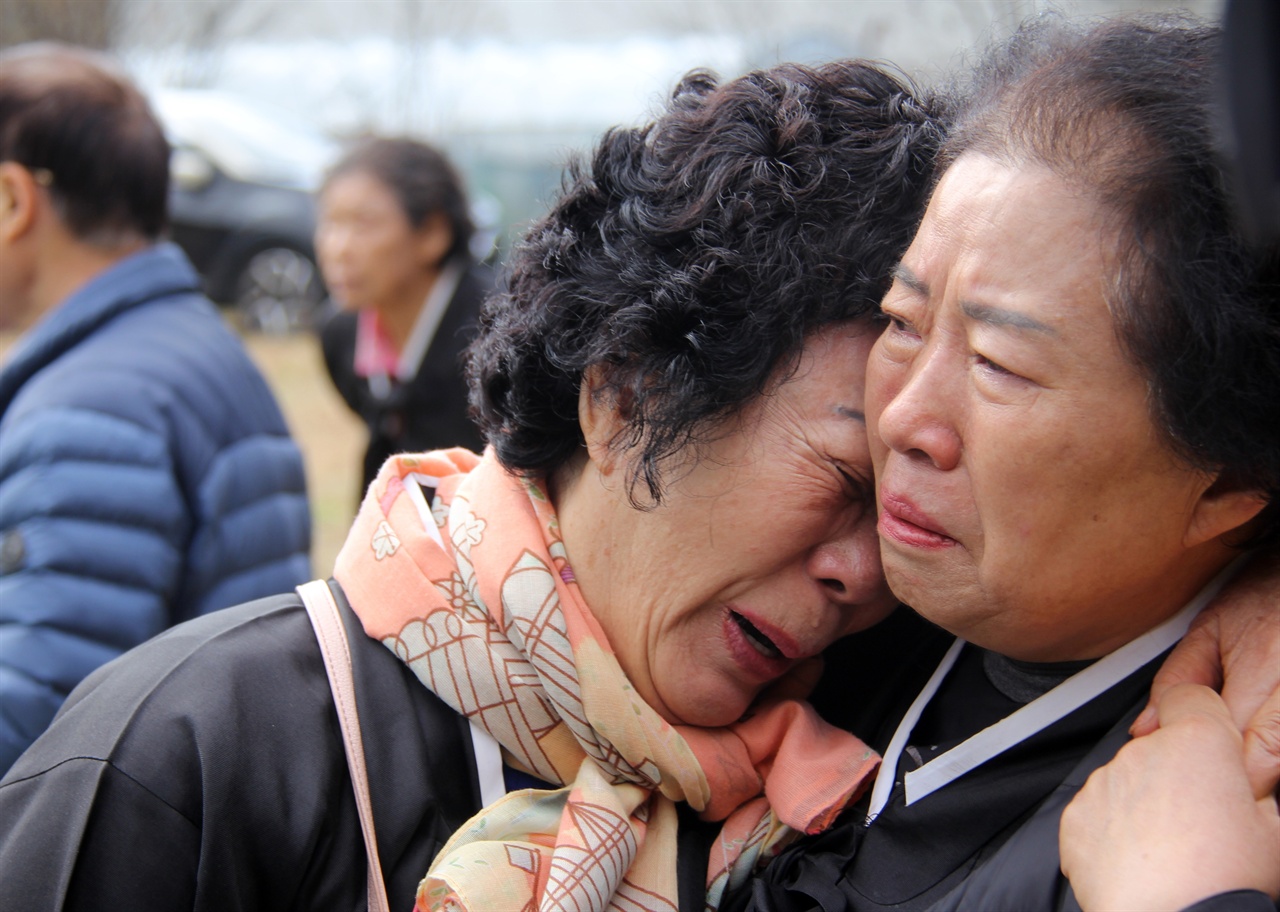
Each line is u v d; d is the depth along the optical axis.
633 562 0.98
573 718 0.96
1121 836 0.72
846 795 0.97
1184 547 0.78
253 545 1.73
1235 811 0.70
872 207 0.90
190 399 1.67
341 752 0.97
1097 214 0.71
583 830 0.93
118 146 1.72
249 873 0.93
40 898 0.89
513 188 8.11
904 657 1.10
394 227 2.79
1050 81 0.77
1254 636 0.79
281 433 1.86
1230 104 0.52
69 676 1.49
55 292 1.74
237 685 0.96
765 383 0.92
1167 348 0.70
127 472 1.58
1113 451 0.73
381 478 1.10
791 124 0.92
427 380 2.79
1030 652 0.86
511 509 1.01
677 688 1.00
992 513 0.77
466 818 0.98
